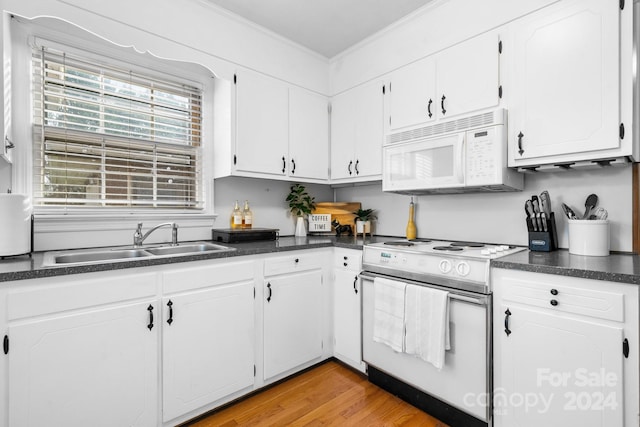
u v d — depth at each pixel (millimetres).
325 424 1690
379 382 2055
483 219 2178
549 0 1609
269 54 2432
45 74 1789
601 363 1212
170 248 2020
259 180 2742
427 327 1678
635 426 1154
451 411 1687
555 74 1585
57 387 1297
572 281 1280
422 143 2053
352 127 2637
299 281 2156
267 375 1999
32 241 1633
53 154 1820
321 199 3143
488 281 1516
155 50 1897
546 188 1904
